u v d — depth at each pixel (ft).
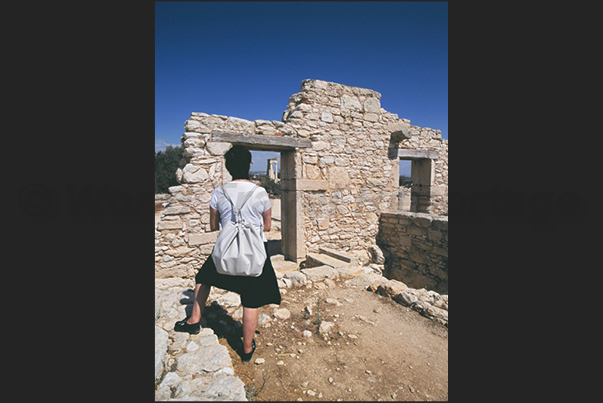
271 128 16.98
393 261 20.51
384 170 21.80
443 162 25.23
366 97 20.77
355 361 6.62
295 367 6.32
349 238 20.40
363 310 9.52
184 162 15.37
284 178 19.27
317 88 18.69
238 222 5.77
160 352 5.53
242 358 6.31
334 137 19.36
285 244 19.40
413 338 7.70
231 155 6.33
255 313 6.17
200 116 14.96
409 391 5.64
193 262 15.05
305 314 9.06
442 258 16.51
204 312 8.50
